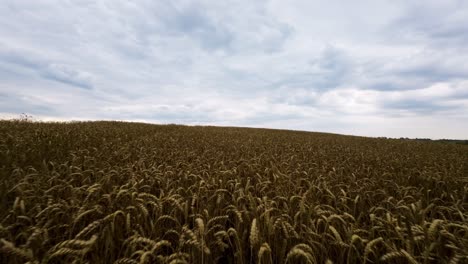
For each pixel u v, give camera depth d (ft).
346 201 14.58
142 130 60.23
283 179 18.67
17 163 20.22
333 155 36.32
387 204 14.49
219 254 11.37
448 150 53.47
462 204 14.44
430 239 9.35
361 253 10.37
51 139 31.48
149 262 9.32
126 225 10.39
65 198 13.66
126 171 19.25
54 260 9.14
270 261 9.19
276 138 67.67
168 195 13.48
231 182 17.74
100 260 9.41
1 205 12.16
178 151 30.58
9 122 44.62
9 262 8.67
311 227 10.77
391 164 29.14
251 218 12.16
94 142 33.65
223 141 49.26
